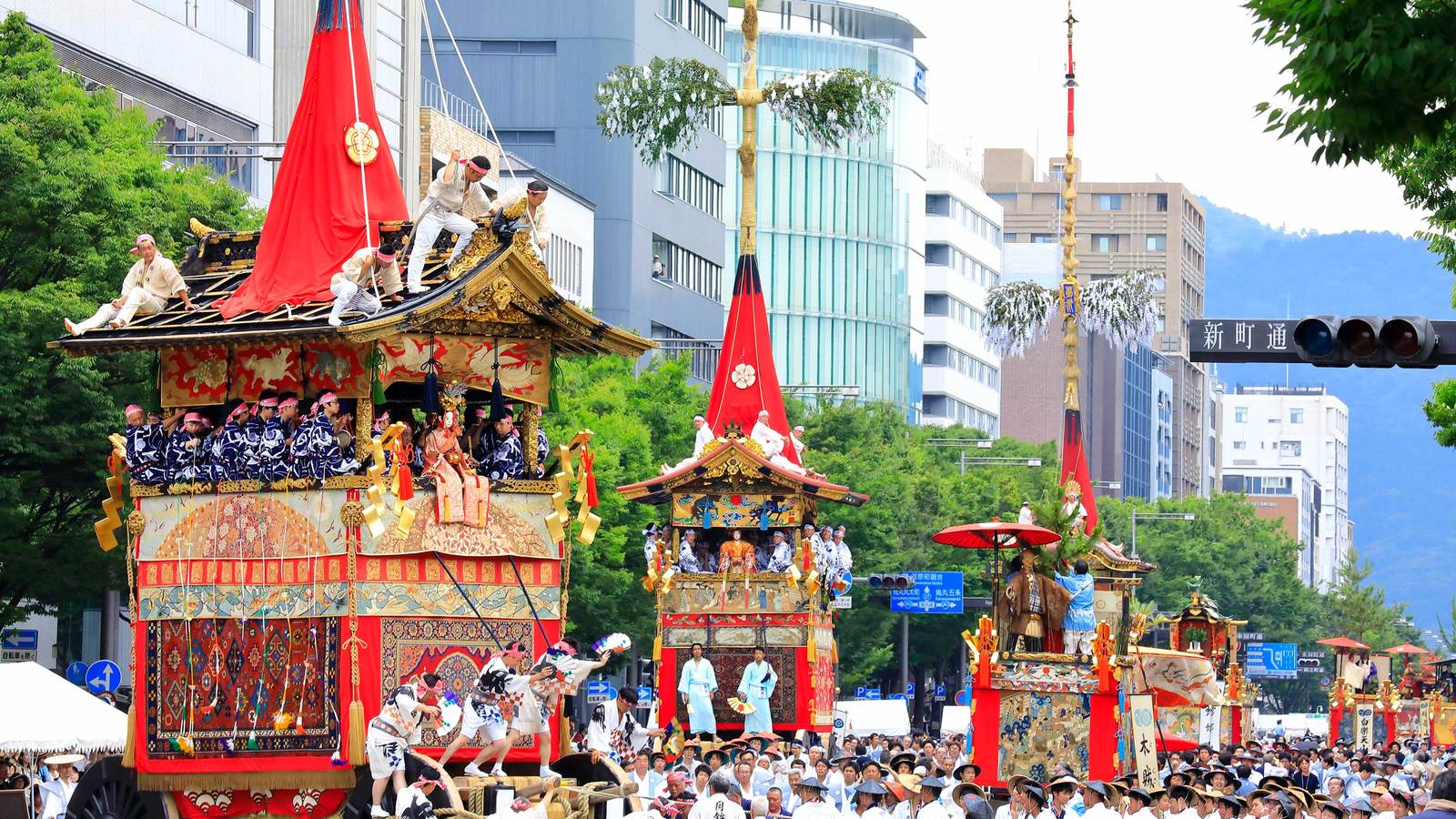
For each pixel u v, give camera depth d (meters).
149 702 50.53
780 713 83.75
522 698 48.19
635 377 159.38
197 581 50.12
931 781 56.38
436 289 49.53
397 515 48.56
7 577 85.56
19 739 60.72
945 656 195.38
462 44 198.12
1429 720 159.88
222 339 49.66
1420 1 34.47
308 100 52.97
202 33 133.12
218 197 92.25
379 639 48.22
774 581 84.12
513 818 45.06
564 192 181.12
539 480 51.12
